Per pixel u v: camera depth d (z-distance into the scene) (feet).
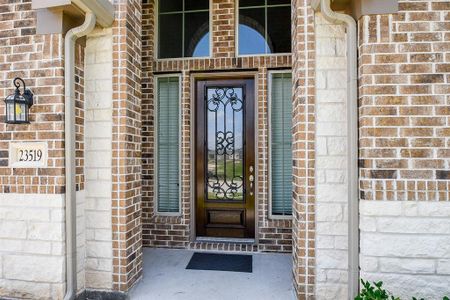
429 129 7.15
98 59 9.33
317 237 8.45
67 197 8.46
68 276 8.48
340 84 8.46
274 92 13.23
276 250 12.71
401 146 7.22
